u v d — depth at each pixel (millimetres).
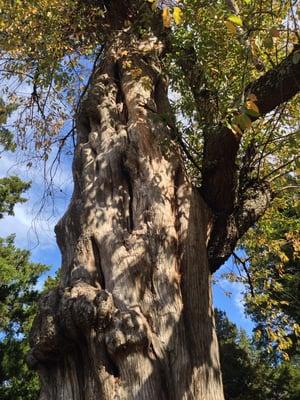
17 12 8180
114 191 5848
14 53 8750
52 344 4484
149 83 7215
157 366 4332
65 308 4500
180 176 6176
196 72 7590
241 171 7059
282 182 8477
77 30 8742
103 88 7238
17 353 15273
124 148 6223
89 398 4184
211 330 4984
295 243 10305
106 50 8250
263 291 10547
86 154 6375
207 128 6863
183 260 5348
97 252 5293
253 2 6355
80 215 5660
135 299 4785
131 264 5016
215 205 6469
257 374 22953
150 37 8141
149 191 5746
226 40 7387
